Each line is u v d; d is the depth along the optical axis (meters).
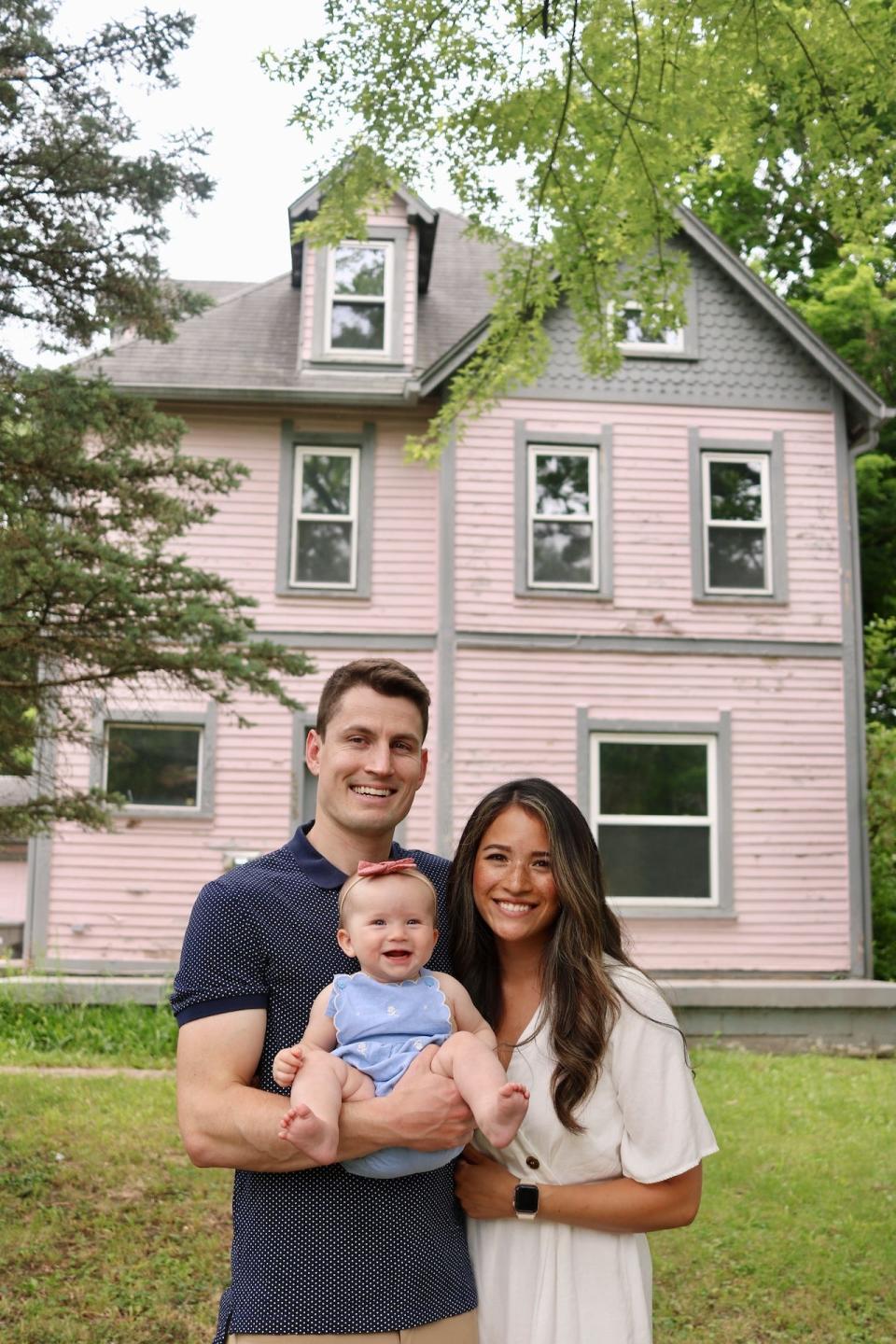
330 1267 2.42
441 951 2.88
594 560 14.23
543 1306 2.57
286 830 13.54
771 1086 9.58
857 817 13.95
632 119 7.57
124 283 7.36
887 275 20.62
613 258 8.61
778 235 21.91
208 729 13.59
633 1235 2.68
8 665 7.15
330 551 14.22
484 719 13.77
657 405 14.45
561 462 14.36
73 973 13.17
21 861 17.47
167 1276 5.31
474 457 14.16
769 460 14.53
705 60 7.43
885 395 20.55
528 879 2.74
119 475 7.32
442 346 15.08
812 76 7.59
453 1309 2.51
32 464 7.05
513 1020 2.83
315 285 14.61
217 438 14.20
